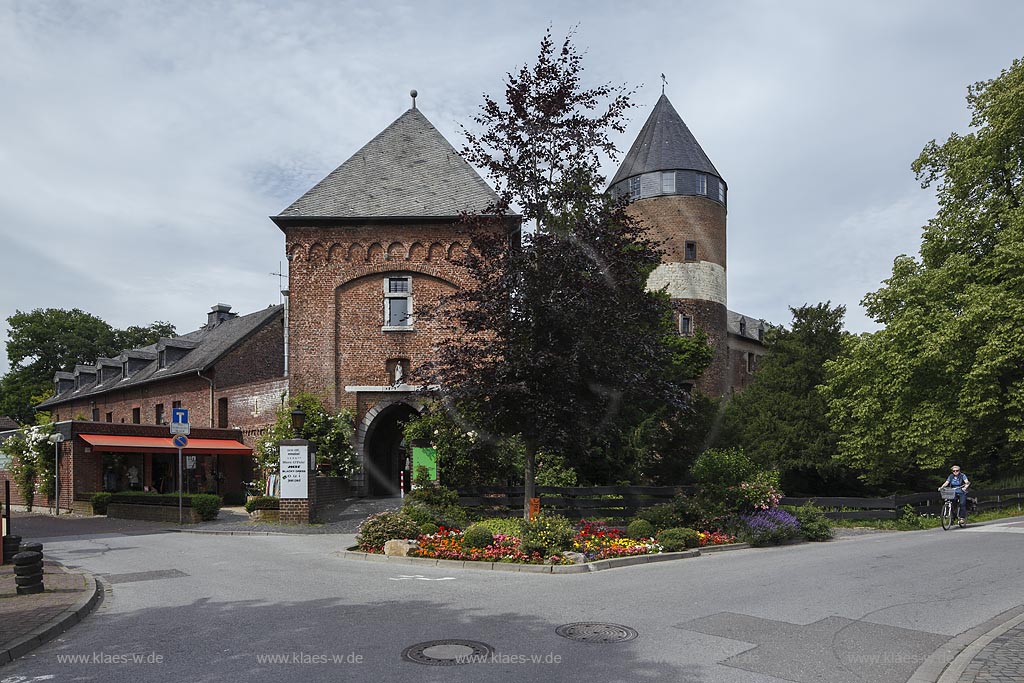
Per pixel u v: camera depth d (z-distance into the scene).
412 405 24.91
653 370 15.12
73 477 26.28
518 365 13.66
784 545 14.84
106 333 65.75
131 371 44.59
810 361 38.25
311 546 15.31
